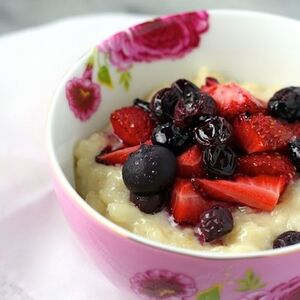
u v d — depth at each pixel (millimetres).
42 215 270
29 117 306
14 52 335
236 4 479
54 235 262
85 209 203
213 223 218
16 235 262
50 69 325
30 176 281
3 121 305
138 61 272
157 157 226
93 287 242
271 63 281
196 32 277
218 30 278
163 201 231
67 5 491
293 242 217
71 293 241
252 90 276
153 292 209
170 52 277
